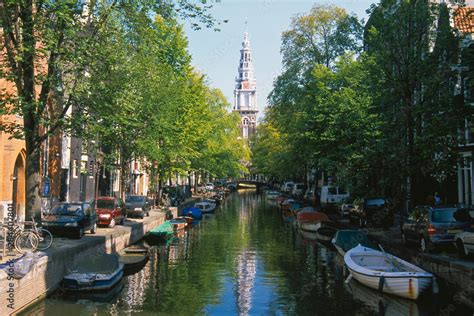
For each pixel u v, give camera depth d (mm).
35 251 14023
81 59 15203
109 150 30500
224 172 64875
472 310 12281
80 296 14055
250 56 176750
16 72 15047
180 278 17188
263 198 81750
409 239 18828
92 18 16188
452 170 19156
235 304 13875
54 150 27062
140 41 17438
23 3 14469
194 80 39125
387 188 21734
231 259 21109
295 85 39875
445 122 18562
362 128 28375
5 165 21016
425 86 20719
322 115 30312
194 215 39938
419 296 13781
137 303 13781
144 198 32156
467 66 18516
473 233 14148
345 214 34125
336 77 33969
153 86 26656
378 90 22312
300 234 30281
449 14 21625
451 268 13695
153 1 16062
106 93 16359
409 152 19844
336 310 13312
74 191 31047
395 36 21484
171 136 31234
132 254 21031
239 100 174125
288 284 16406
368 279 14836
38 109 15234
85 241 17984
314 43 40594
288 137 39781
